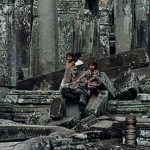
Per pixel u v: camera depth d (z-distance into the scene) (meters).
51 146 10.59
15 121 16.22
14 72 16.50
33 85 20.41
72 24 28.27
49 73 20.28
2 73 16.23
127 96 17.19
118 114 16.36
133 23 25.83
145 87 18.05
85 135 11.73
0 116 16.23
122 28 24.20
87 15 28.16
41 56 20.81
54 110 15.02
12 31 16.25
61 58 27.91
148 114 16.06
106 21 29.64
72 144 10.89
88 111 15.74
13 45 16.33
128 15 24.19
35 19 26.28
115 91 17.30
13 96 16.64
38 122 14.89
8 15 16.14
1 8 16.11
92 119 15.02
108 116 15.69
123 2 24.23
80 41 27.98
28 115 16.00
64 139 11.02
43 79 20.30
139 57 20.53
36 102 16.64
